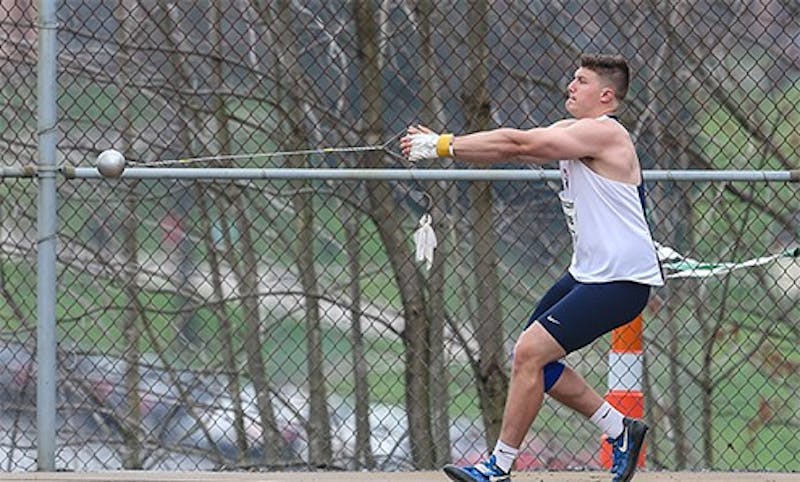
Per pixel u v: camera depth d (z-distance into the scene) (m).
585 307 20.52
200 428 36.97
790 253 26.47
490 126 35.34
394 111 36.06
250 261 37.28
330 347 37.66
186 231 37.75
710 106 36.97
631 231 20.55
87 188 36.78
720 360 37.03
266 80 36.78
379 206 36.12
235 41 37.09
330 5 36.75
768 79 36.56
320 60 36.72
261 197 37.22
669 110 35.88
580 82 21.25
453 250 35.97
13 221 36.72
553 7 36.62
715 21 36.44
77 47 35.78
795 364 37.22
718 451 36.62
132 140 35.88
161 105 36.47
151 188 37.03
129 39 35.53
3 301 36.75
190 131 36.62
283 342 37.84
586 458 36.03
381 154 35.88
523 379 20.84
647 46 36.34
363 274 36.72
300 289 37.53
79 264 36.94
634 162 20.73
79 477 24.52
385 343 36.81
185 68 36.59
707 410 35.69
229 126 36.94
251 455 37.69
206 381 37.75
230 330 37.78
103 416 36.81
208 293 38.00
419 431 35.25
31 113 35.62
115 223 37.22
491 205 35.16
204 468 36.38
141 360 37.81
